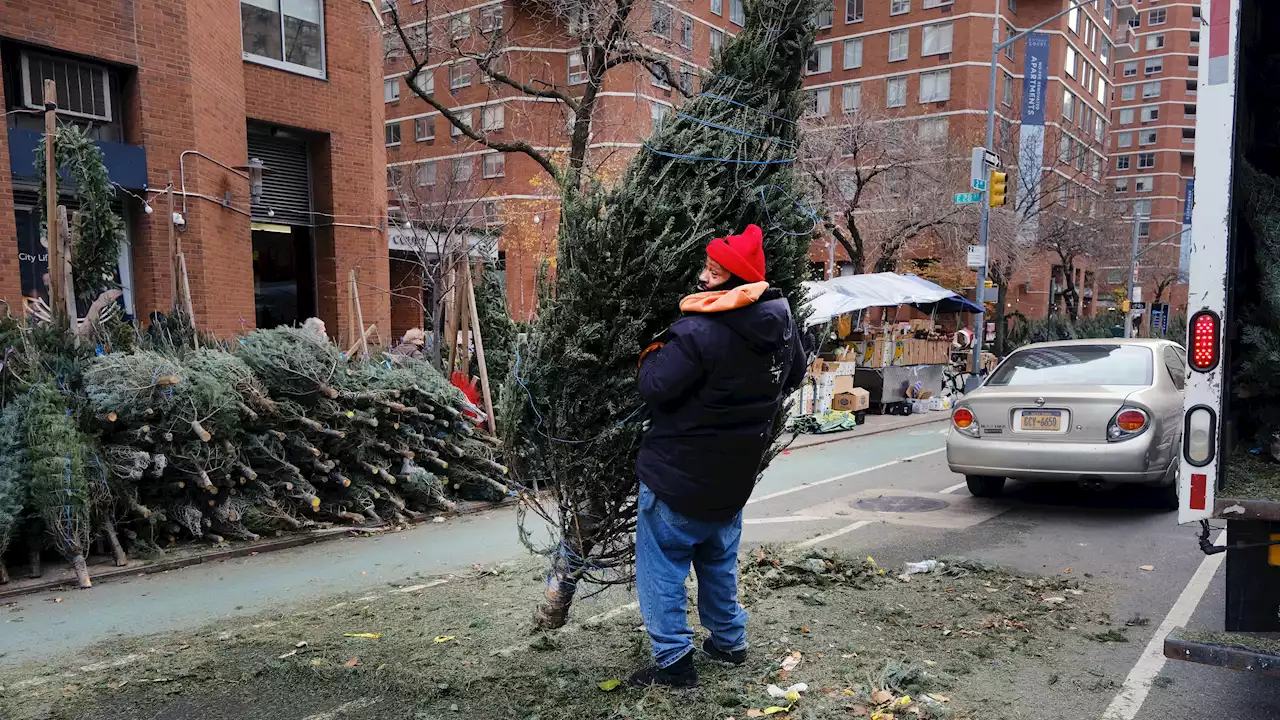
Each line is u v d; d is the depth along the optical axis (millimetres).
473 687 3506
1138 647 4016
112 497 5578
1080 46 52031
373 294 16594
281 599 4891
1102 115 59062
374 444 6793
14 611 4711
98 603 4844
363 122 16172
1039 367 7621
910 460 10688
